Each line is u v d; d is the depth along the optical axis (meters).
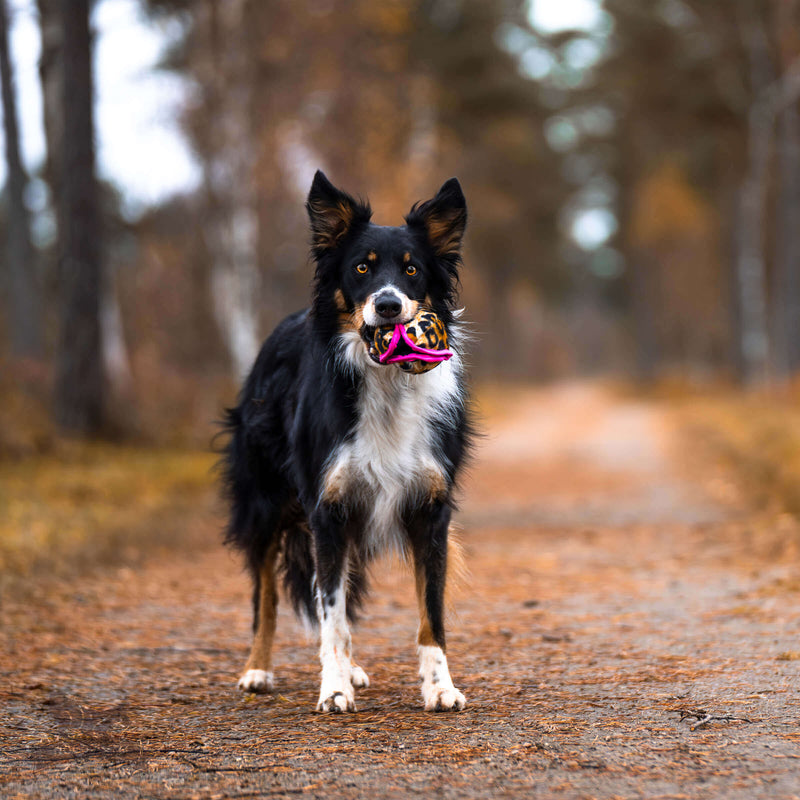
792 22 31.20
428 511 4.97
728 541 9.68
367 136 22.84
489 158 41.62
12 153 19.73
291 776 3.76
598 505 13.11
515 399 43.47
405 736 4.23
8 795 3.63
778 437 17.59
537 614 6.90
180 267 24.83
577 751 3.94
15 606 7.19
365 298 4.85
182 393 18.78
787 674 4.99
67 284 15.39
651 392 46.16
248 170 20.67
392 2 23.02
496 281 55.34
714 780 3.57
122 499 11.94
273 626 5.39
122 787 3.70
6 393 15.47
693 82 36.03
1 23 19.20
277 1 20.62
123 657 5.95
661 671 5.19
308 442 4.97
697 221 44.84
